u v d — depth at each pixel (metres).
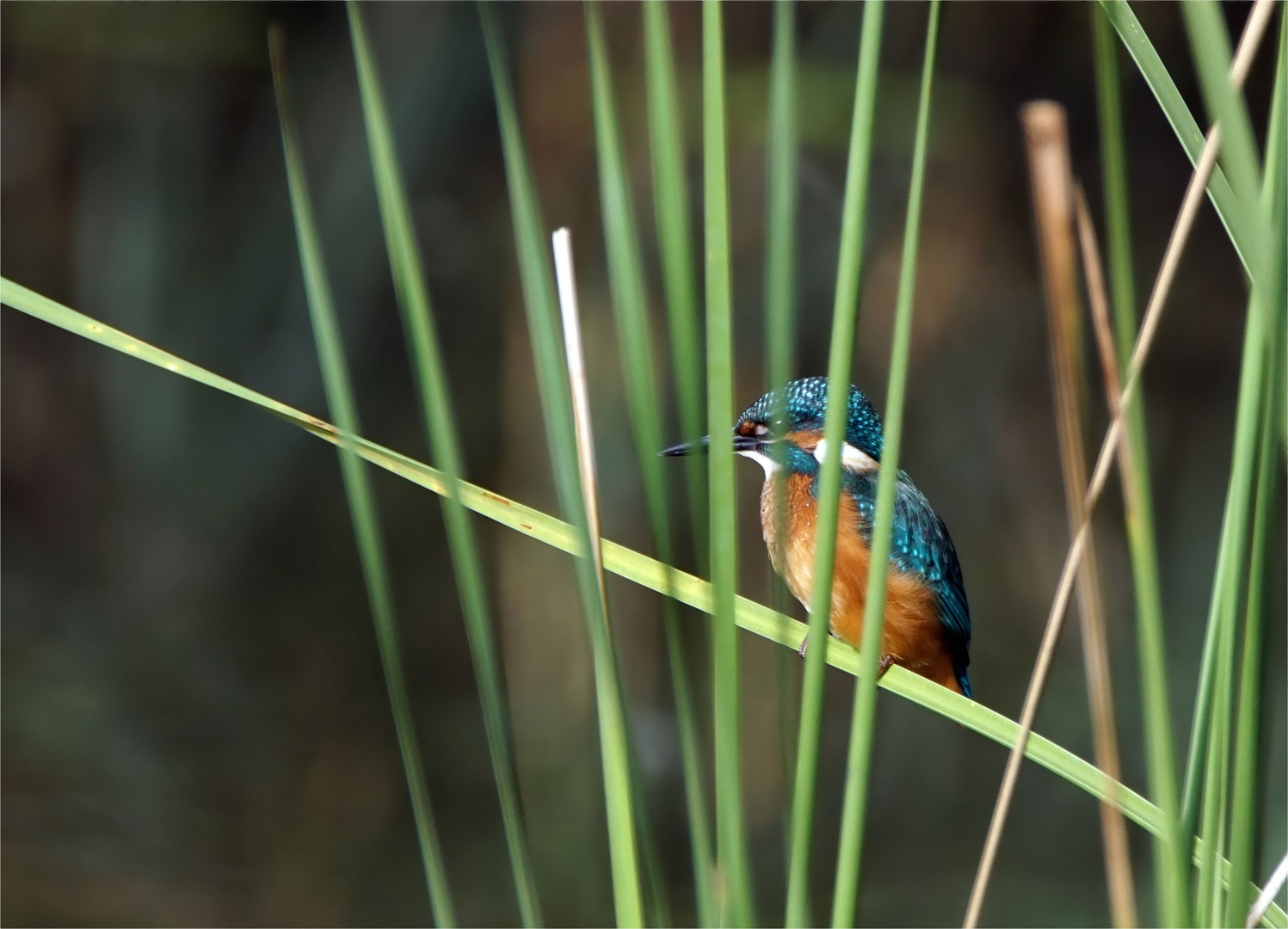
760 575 13.52
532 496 13.98
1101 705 3.06
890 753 13.91
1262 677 2.80
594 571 3.07
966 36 15.73
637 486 13.11
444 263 15.11
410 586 14.92
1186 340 16.30
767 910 12.27
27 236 14.86
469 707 14.22
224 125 15.05
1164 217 16.55
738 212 14.68
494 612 13.53
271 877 12.05
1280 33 2.73
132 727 13.02
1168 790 2.86
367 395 15.20
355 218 15.02
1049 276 2.79
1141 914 12.16
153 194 14.82
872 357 15.30
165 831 12.09
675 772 12.47
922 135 2.81
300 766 13.30
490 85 14.61
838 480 2.90
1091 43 15.95
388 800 13.25
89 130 14.85
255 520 14.91
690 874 12.26
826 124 14.63
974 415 15.60
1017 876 12.94
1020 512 15.47
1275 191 2.69
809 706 2.91
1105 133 2.77
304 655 14.34
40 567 14.36
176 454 14.88
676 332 2.87
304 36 14.93
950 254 15.56
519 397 14.30
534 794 12.85
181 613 14.38
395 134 14.80
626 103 14.01
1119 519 14.52
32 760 12.28
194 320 14.91
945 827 13.51
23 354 14.95
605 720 3.13
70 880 11.23
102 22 14.17
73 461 14.91
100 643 13.84
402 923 11.98
